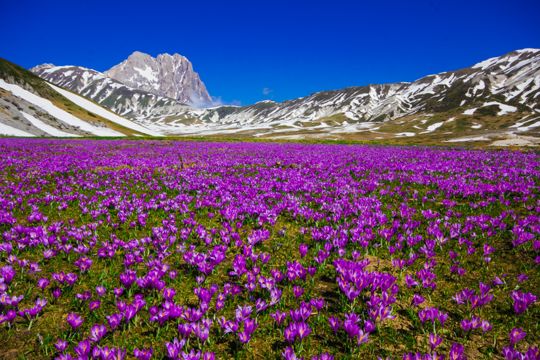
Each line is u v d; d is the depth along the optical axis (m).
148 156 27.27
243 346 4.11
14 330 4.45
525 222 8.14
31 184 14.44
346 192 12.37
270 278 5.55
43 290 5.51
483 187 12.48
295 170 18.89
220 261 6.40
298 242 8.00
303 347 4.16
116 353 3.59
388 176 16.55
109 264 6.63
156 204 10.90
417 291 5.57
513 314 4.84
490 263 6.63
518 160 23.42
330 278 6.07
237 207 10.38
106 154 28.28
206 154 29.64
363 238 7.17
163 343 4.22
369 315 4.41
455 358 3.56
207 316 4.63
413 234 8.26
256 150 35.53
